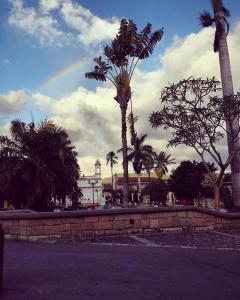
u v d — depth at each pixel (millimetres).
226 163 18797
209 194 58125
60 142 33188
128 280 6301
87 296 5316
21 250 9836
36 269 7203
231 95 19078
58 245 10945
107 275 6676
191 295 5406
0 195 32375
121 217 13523
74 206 52688
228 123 19297
